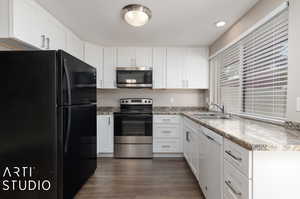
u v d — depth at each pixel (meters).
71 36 2.95
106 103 4.09
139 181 2.54
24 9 1.89
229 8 2.18
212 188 1.76
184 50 3.78
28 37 1.96
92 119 2.63
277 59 1.84
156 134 3.55
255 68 2.23
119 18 2.46
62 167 1.80
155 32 2.98
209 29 2.84
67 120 1.88
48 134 1.77
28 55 1.76
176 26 2.72
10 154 1.78
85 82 2.36
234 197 1.31
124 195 2.18
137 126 3.54
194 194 2.21
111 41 3.46
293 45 1.57
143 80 3.70
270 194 1.11
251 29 2.16
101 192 2.25
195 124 2.45
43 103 1.77
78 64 2.15
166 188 2.35
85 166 2.36
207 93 3.91
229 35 2.82
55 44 2.47
